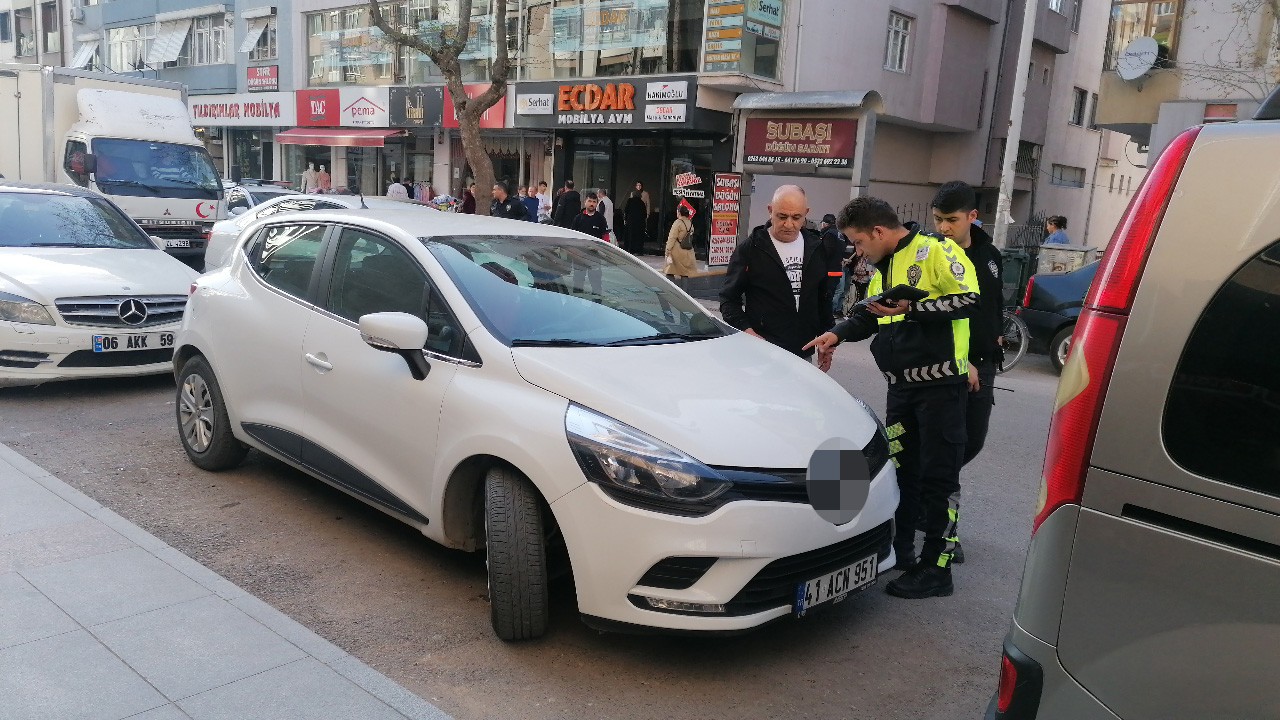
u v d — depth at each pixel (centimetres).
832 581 347
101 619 347
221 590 374
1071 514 193
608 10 1967
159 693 301
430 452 385
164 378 793
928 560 430
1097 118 1591
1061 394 199
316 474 455
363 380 419
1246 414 174
